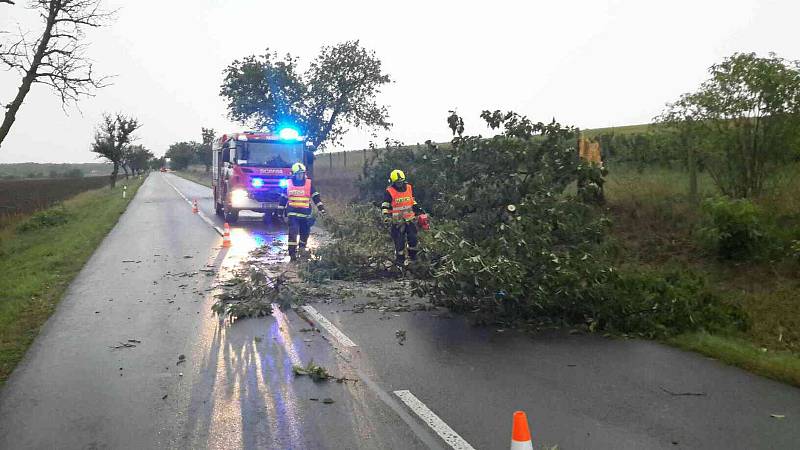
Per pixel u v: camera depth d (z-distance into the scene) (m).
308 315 7.75
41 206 29.28
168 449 4.03
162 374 5.52
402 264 10.18
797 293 7.63
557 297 7.15
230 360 5.92
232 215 20.55
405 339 6.66
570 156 9.19
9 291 9.32
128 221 21.23
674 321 6.86
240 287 9.01
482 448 3.98
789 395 4.87
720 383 5.18
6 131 15.16
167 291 9.23
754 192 10.31
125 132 49.00
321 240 15.56
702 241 9.52
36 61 15.46
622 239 10.70
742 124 10.13
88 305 8.34
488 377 5.40
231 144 19.83
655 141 13.54
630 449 3.94
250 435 4.23
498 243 7.66
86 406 4.78
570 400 4.82
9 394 5.04
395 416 4.53
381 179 16.08
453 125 9.91
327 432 4.26
